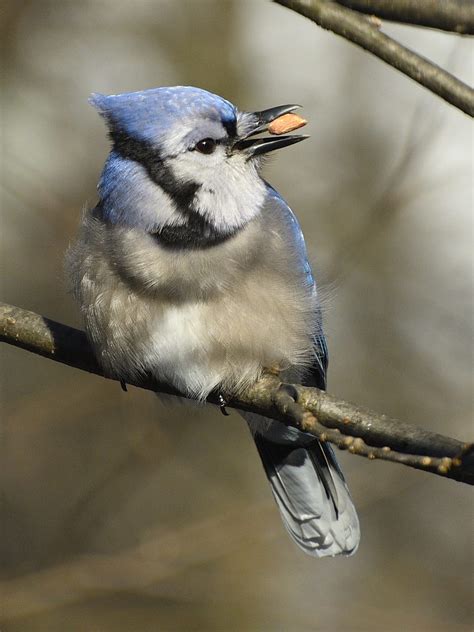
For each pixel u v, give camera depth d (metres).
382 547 13.40
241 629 12.57
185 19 15.92
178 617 12.49
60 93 15.73
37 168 15.23
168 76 15.82
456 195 15.01
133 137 7.30
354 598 13.05
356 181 15.23
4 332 7.56
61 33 15.82
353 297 14.52
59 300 14.45
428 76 5.71
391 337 14.42
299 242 7.62
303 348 7.47
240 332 7.16
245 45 16.08
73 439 13.55
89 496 13.07
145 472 13.54
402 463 5.36
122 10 15.96
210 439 13.80
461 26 5.41
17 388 13.88
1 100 15.54
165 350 7.20
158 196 7.20
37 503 13.38
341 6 5.74
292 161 15.41
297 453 8.32
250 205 7.36
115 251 7.19
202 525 12.20
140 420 13.45
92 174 15.34
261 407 7.26
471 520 13.45
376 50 5.75
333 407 6.38
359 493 12.91
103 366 7.44
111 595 12.35
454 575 13.28
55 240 14.56
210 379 7.27
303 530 8.30
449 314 14.49
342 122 15.71
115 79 15.88
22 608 11.62
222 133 7.29
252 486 13.63
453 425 13.91
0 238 14.76
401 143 15.41
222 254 7.14
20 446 13.50
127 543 13.23
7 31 15.59
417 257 14.73
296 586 13.00
